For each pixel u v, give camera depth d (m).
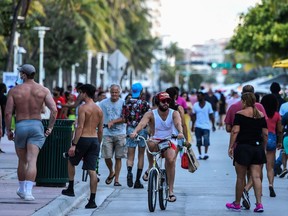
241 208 26.55
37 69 110.44
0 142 52.12
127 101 32.00
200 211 25.97
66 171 29.62
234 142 25.61
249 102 25.45
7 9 71.19
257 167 25.66
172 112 26.25
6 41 87.00
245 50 119.50
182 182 34.50
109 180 33.12
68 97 52.31
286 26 107.25
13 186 29.97
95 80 178.00
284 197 29.72
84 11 131.50
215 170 39.94
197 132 46.25
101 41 139.25
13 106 25.94
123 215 25.08
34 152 25.88
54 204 25.17
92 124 26.55
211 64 183.62
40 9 96.62
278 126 30.27
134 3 171.62
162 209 26.16
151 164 31.88
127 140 32.16
